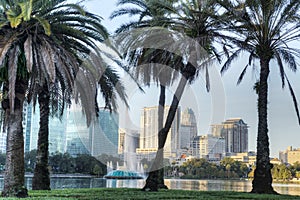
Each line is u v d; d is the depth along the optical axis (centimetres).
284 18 1795
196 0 1669
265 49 1850
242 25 1789
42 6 1339
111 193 1603
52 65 1248
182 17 1655
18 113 1346
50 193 1537
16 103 1344
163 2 1641
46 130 1848
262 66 1892
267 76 1894
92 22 1432
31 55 1224
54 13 1365
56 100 1809
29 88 1459
